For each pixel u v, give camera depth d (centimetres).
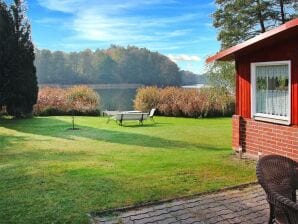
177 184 629
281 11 1912
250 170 732
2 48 1773
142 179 662
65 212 496
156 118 2161
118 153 974
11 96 1820
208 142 1212
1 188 609
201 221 470
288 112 754
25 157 901
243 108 884
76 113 2234
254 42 740
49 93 2392
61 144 1130
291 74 738
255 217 481
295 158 741
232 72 1784
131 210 507
